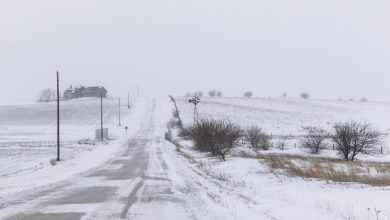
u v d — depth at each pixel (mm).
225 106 133750
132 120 111188
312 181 18391
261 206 12844
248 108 132250
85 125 104875
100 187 18406
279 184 17953
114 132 86750
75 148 54156
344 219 10359
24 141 68312
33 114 126875
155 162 33438
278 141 55719
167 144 58844
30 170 29328
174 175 23656
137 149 50562
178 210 12305
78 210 12438
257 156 34719
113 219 10984
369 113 131500
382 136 57812
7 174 26578
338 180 18734
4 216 11586
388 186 15961
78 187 18500
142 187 18234
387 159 36375
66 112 129750
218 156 34750
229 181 20078
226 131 35781
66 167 31000
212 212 11914
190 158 36812
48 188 18234
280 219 10727
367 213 10859
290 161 27797
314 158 34094
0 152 48719
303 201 13367
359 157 38406
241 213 11688
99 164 32656
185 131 68625
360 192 14469
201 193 16094
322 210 11656
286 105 152000
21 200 14617
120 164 32312
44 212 12148
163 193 16203
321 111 134500
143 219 10992
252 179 20141
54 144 61312
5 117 121562
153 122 105188
